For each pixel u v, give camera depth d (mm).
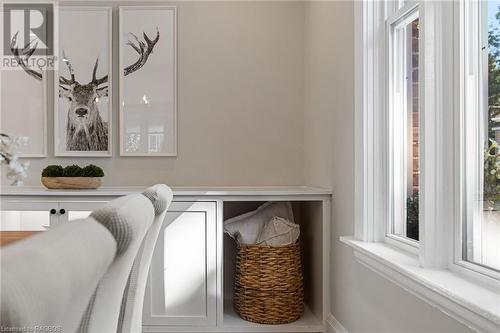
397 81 1939
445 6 1438
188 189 3137
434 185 1441
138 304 1336
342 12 2346
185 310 2596
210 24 3312
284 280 2625
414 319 1475
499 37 1214
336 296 2449
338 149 2426
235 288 2834
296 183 3316
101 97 3273
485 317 992
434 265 1439
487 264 1252
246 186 3309
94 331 714
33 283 349
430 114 1442
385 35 2014
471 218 1334
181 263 2602
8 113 3260
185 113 3299
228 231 2701
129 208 679
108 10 3271
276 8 3336
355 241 2021
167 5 3305
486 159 1267
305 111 3289
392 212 1962
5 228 2615
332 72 2541
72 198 2617
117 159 3283
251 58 3322
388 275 1662
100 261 479
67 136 3264
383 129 2021
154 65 3277
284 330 2598
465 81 1369
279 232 2646
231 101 3312
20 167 1432
